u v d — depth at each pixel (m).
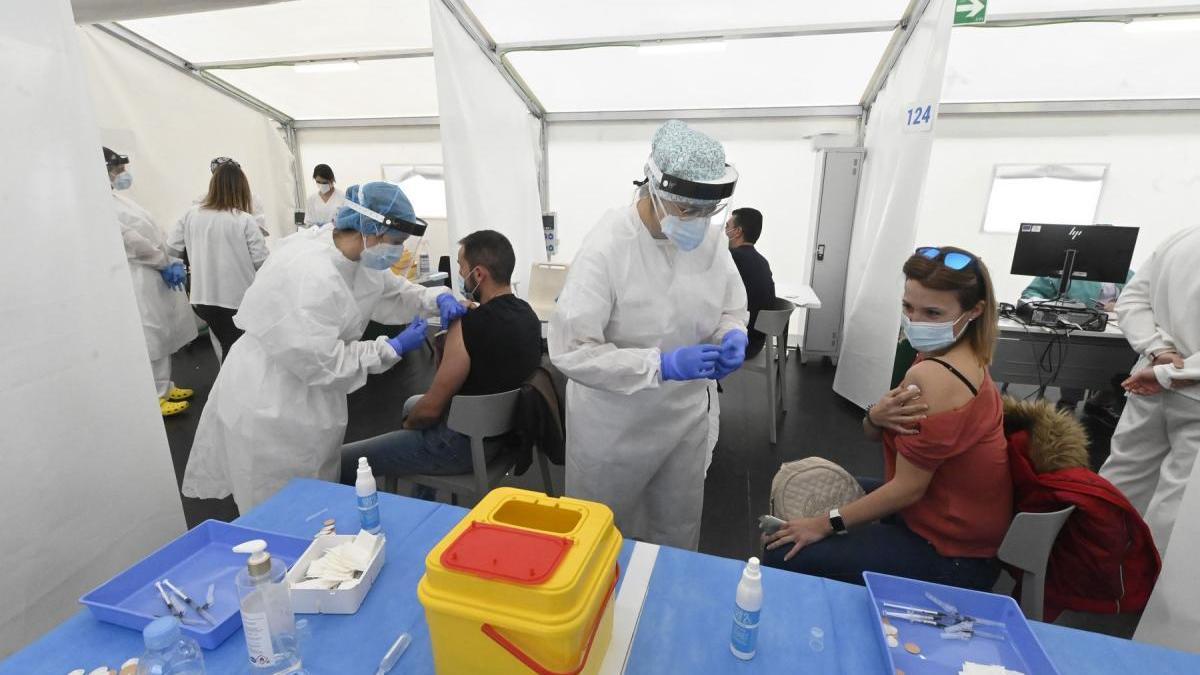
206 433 1.64
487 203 2.91
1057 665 0.77
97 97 3.33
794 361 4.16
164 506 1.35
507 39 2.95
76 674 0.72
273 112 4.46
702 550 2.00
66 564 1.14
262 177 4.46
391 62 3.61
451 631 0.66
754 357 2.88
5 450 1.02
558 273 3.33
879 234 2.87
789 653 0.79
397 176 4.75
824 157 3.61
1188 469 1.48
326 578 0.87
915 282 1.09
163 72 3.61
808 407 3.27
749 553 1.98
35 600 1.09
